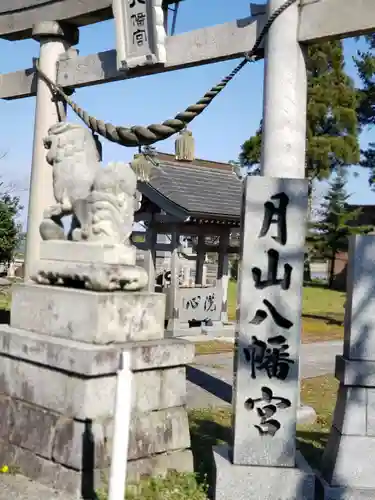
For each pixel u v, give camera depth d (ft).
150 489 16.22
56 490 15.99
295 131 21.44
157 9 24.56
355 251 16.37
